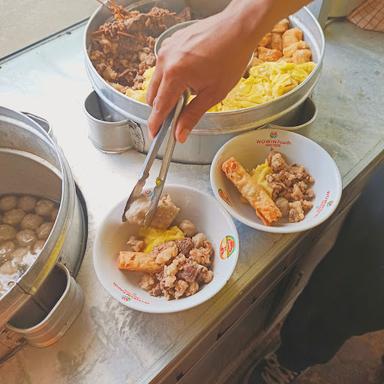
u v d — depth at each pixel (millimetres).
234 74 516
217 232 616
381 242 708
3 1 938
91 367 539
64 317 542
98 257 560
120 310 583
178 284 552
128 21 867
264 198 645
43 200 786
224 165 667
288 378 1023
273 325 1134
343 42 1028
